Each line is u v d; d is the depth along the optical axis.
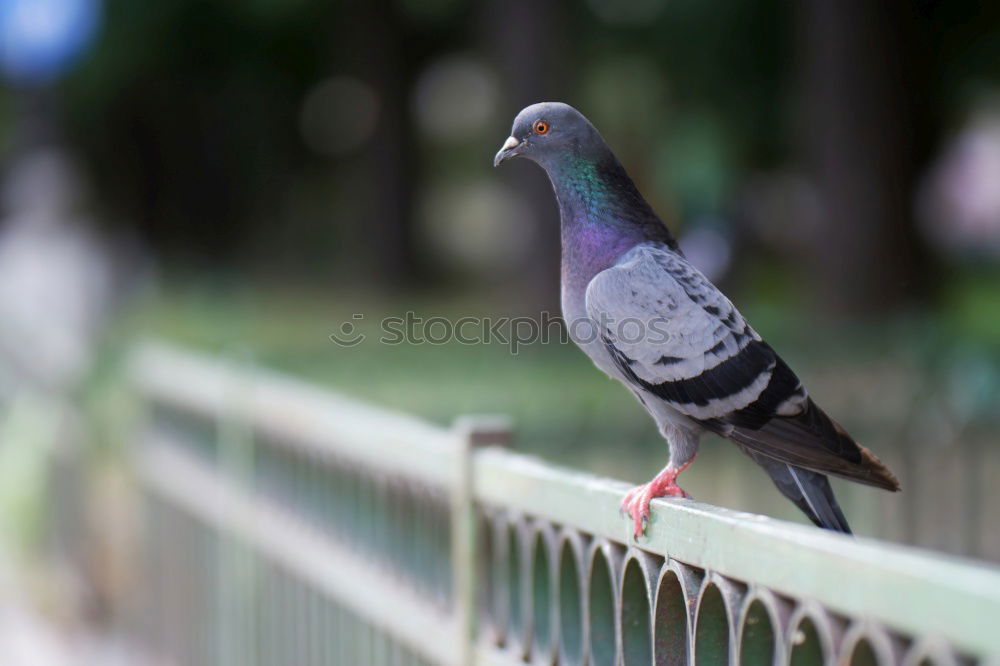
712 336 4.83
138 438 10.05
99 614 10.44
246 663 7.47
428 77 37.41
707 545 3.29
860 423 8.63
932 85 22.95
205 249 40.53
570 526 4.07
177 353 9.17
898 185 20.12
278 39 33.38
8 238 12.73
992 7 21.66
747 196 27.84
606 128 31.05
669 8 24.98
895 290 20.08
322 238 43.31
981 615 2.34
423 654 5.25
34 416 11.27
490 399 9.84
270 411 7.02
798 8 22.28
